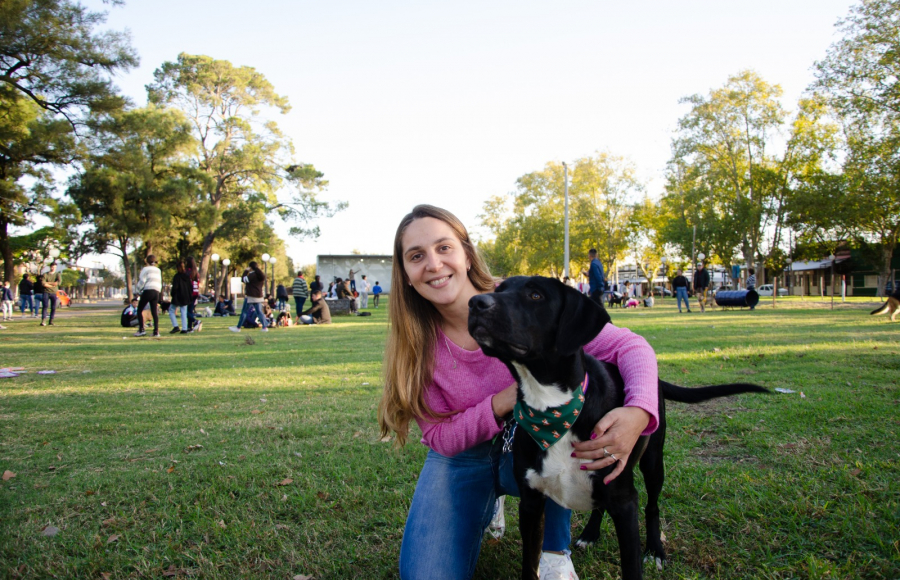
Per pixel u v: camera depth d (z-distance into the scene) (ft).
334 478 11.64
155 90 136.26
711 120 128.36
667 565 8.12
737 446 12.74
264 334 48.21
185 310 50.39
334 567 8.23
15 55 63.82
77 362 30.25
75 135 75.46
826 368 21.09
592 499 6.80
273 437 14.83
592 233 158.10
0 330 53.93
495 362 7.93
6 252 94.94
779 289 182.29
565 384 6.57
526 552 7.16
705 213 136.98
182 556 8.68
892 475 10.34
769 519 8.99
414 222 7.79
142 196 112.68
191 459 13.12
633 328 42.91
